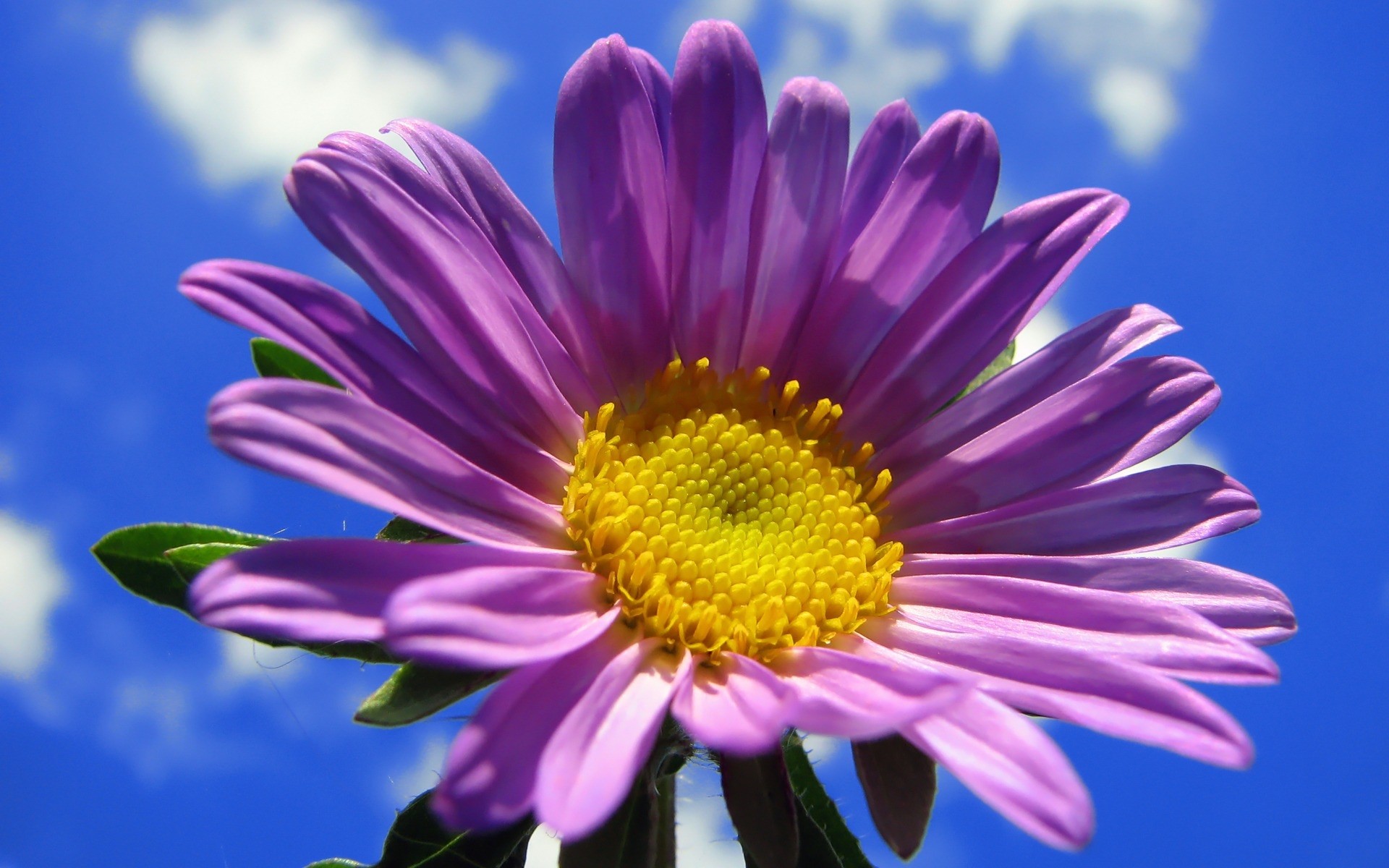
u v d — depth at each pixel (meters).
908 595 0.12
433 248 0.11
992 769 0.10
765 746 0.09
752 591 0.12
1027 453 0.12
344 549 0.10
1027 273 0.12
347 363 0.11
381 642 0.10
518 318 0.11
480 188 0.12
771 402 0.13
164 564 0.11
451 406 0.11
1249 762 0.10
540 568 0.10
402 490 0.10
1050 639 0.11
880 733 0.09
